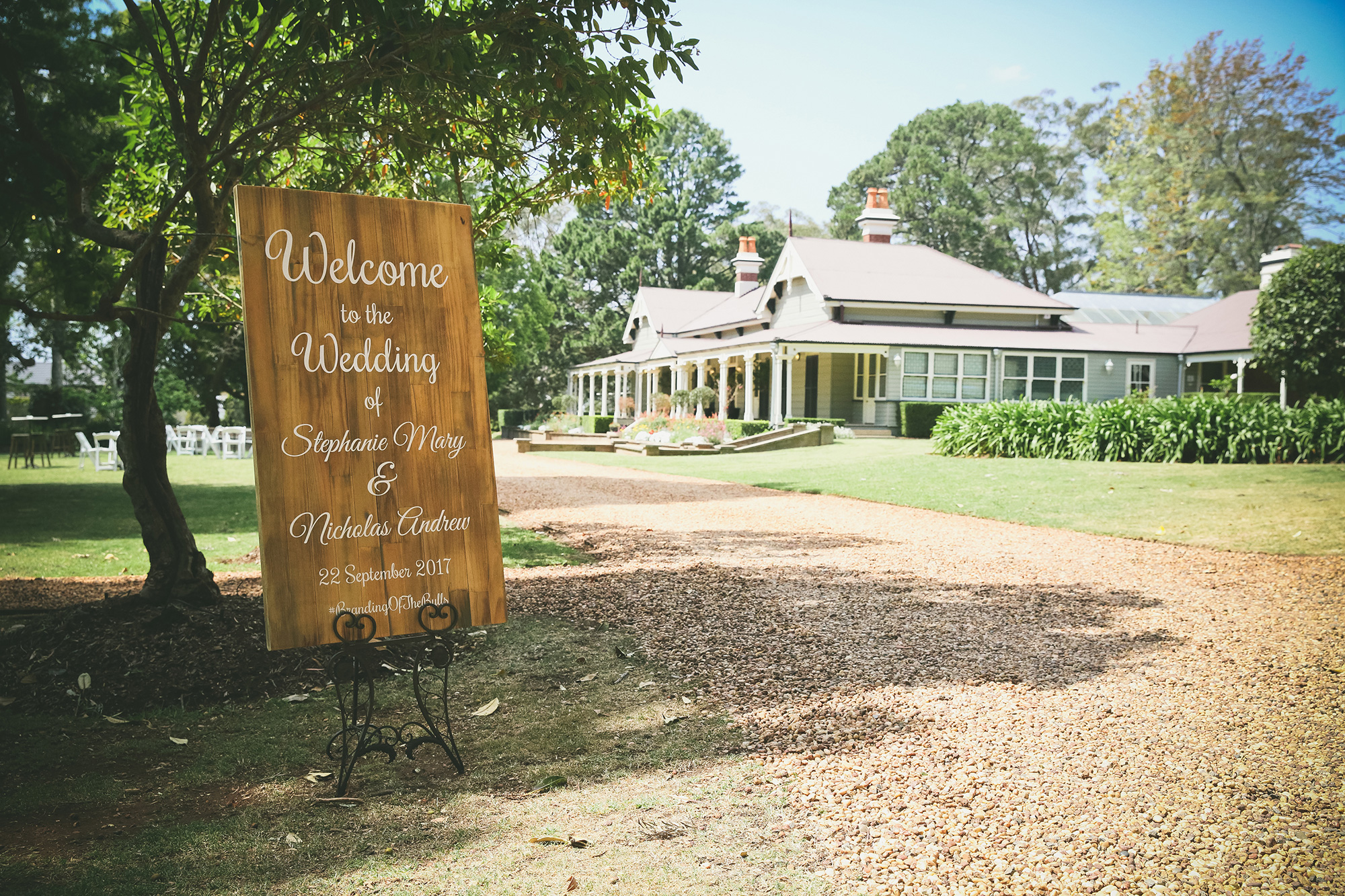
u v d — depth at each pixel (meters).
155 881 2.65
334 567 3.36
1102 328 30.08
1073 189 56.09
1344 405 14.30
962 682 4.44
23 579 7.11
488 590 3.64
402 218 3.55
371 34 4.70
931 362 26.05
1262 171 46.00
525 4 4.55
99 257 7.05
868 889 2.59
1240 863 2.69
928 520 10.79
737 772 3.44
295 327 3.33
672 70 4.73
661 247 49.91
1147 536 8.97
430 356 3.58
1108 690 4.29
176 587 5.25
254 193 3.28
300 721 4.07
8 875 2.66
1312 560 7.40
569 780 3.40
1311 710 3.95
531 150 5.73
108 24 6.71
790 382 30.33
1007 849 2.80
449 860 2.79
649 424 29.50
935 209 52.94
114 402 38.16
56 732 3.90
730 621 5.69
